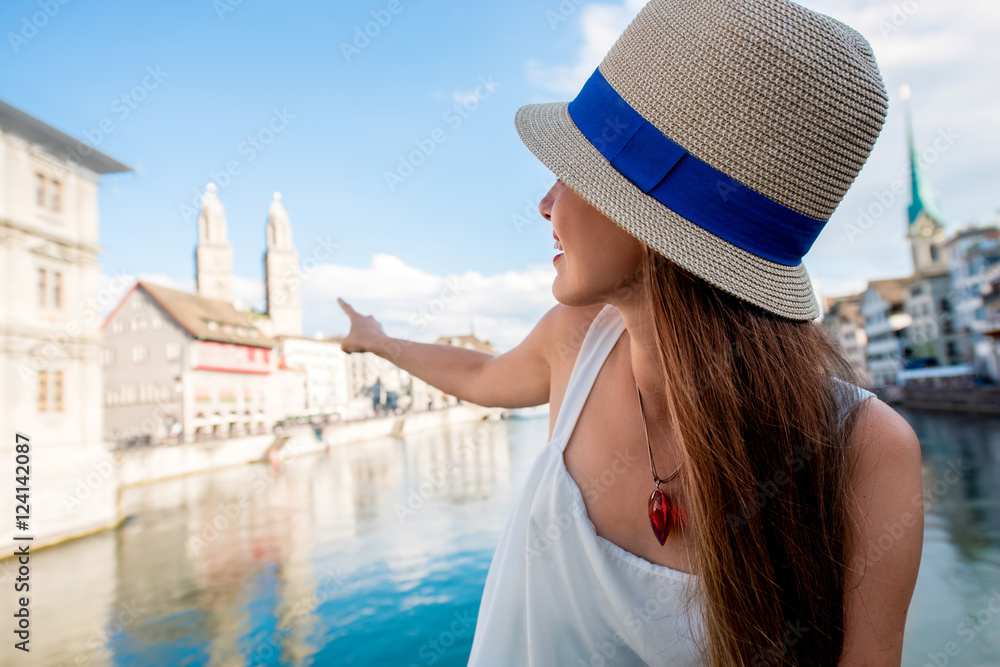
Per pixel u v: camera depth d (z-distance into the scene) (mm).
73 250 16609
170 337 40969
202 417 41281
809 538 594
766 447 598
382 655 9406
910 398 45594
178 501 25234
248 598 12359
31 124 15305
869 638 595
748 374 612
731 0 600
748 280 610
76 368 16625
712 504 601
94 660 9461
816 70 589
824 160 618
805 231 646
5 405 14438
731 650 601
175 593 12766
